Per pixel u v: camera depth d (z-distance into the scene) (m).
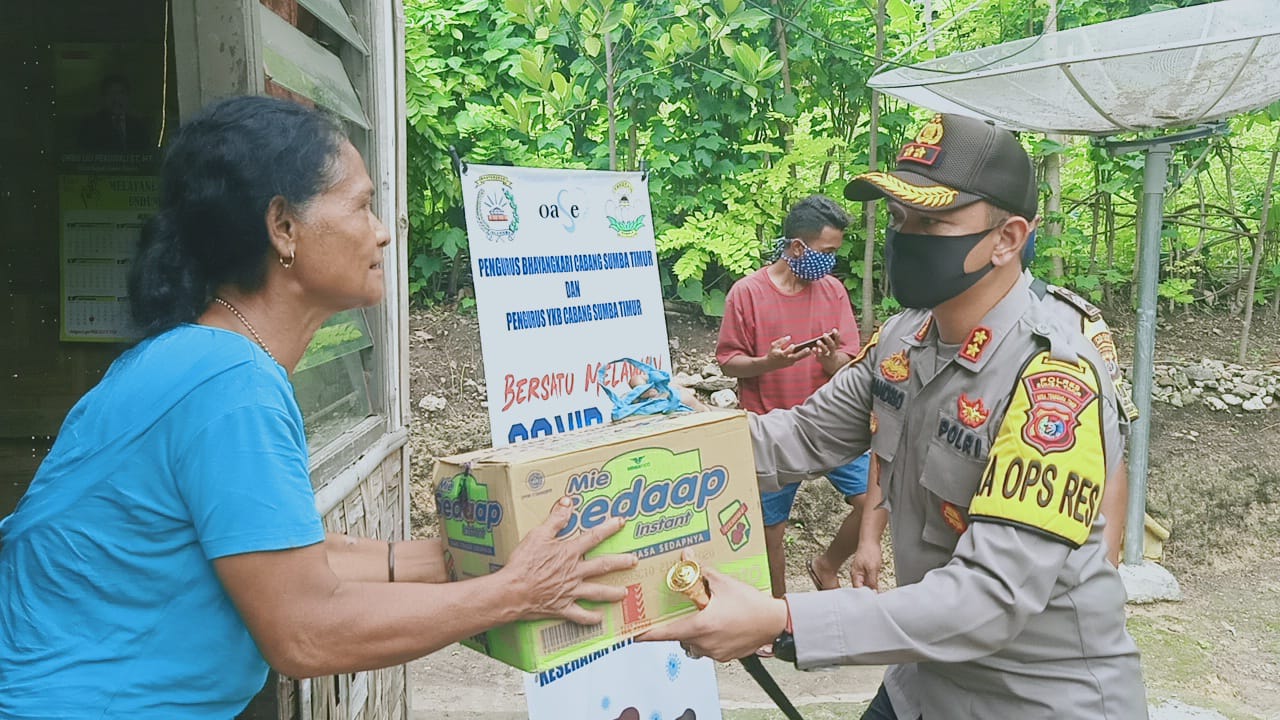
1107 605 1.62
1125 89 3.71
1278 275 5.99
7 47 2.86
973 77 3.73
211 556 1.22
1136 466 4.52
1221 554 4.94
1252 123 5.57
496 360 2.25
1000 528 1.48
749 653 1.50
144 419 1.24
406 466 3.03
